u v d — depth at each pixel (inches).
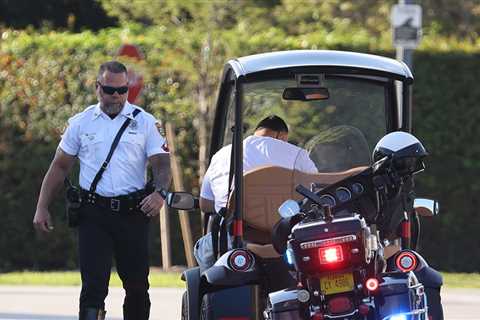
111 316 1350.9
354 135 976.3
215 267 836.6
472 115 2107.5
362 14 2650.1
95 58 2148.1
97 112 981.2
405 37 1754.4
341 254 714.8
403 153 767.7
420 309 752.3
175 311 1393.9
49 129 2185.0
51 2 3026.6
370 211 796.6
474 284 1697.8
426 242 2130.9
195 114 2119.8
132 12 2193.7
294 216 757.3
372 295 740.7
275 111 1016.2
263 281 846.5
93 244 971.9
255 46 2096.5
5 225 2209.6
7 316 1354.6
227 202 900.0
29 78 2190.0
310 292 730.8
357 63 887.1
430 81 2107.5
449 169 2108.8
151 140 984.9
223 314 848.3
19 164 2197.3
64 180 994.1
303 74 906.7
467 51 2112.5
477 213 2118.6
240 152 862.5
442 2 2652.6
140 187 981.2
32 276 1888.5
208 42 2090.3
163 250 2010.3
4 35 2220.7
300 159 916.6
